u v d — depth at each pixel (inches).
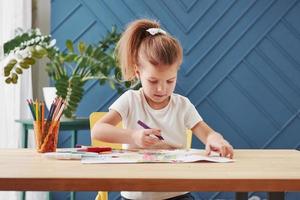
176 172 34.7
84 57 99.7
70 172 34.4
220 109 117.7
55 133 50.6
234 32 118.1
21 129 103.7
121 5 117.8
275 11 118.2
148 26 59.1
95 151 49.8
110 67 101.0
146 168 37.0
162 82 54.6
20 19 106.6
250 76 118.3
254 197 115.0
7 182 31.6
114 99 116.4
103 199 62.1
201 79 117.3
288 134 118.1
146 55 54.9
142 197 53.6
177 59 55.1
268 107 118.3
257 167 38.5
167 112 60.3
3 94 101.0
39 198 109.7
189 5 118.0
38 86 118.3
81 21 117.2
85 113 116.0
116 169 36.3
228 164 40.5
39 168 36.8
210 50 117.7
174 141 59.1
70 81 96.0
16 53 97.2
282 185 32.1
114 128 53.3
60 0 116.8
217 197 116.0
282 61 118.3
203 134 58.4
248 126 117.9
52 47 97.8
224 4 118.0
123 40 60.4
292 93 118.3
